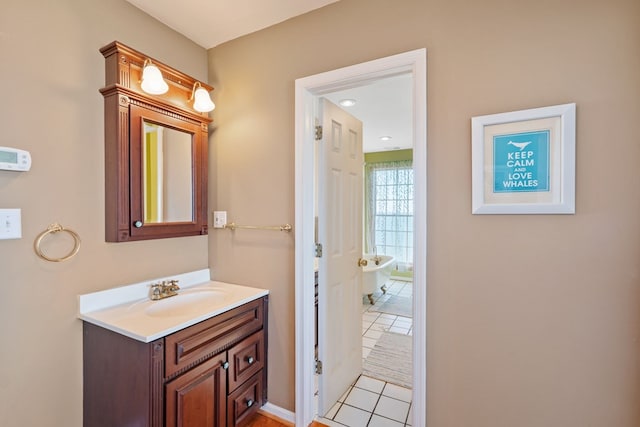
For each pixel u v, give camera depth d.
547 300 1.21
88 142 1.46
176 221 1.76
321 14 1.65
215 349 1.47
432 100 1.38
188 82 1.79
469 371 1.34
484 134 1.28
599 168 1.12
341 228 2.04
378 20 1.50
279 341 1.82
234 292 1.79
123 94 1.48
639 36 1.07
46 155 1.32
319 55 1.65
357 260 2.29
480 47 1.29
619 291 1.11
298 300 1.74
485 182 1.29
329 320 1.89
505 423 1.29
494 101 1.27
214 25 1.80
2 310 1.22
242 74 1.91
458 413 1.37
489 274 1.30
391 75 1.53
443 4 1.36
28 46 1.27
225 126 1.98
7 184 1.22
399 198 5.22
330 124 1.89
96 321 1.36
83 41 1.44
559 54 1.17
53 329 1.35
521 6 1.23
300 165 1.71
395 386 2.18
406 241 5.20
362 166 2.36
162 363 1.23
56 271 1.36
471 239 1.32
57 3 1.36
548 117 1.18
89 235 1.47
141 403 1.22
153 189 1.63
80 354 1.44
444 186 1.36
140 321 1.33
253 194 1.88
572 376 1.18
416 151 1.40
